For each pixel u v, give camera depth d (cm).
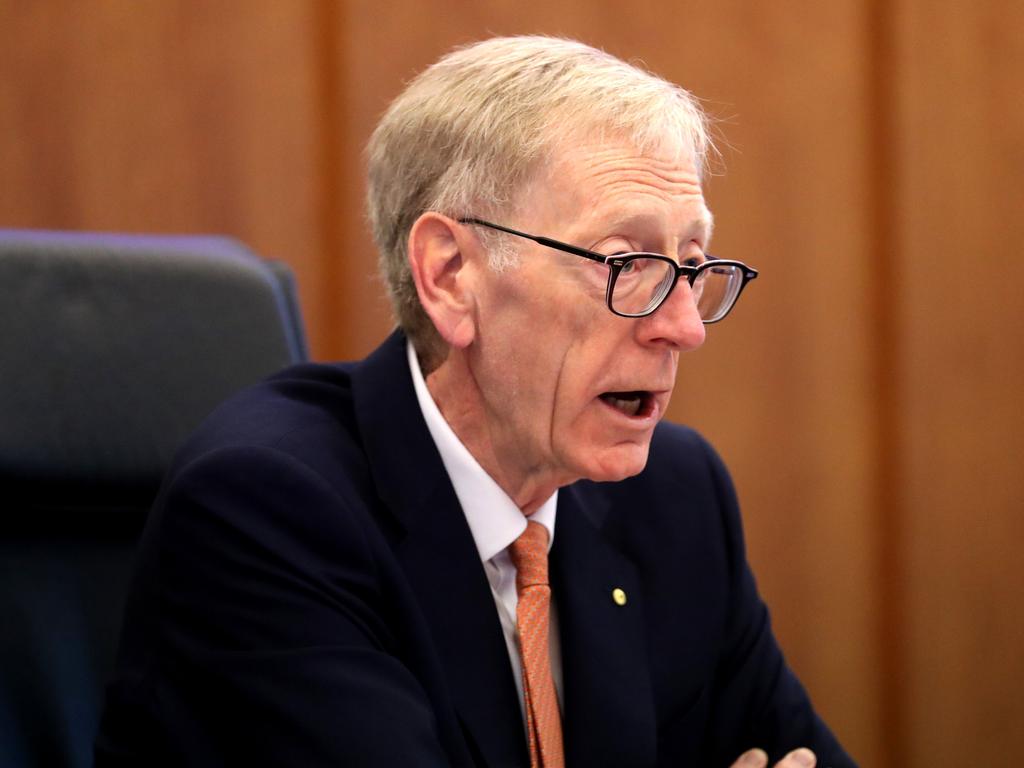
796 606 805
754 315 798
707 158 384
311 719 327
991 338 814
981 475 814
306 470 362
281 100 751
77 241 439
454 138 376
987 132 813
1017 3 812
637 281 357
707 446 476
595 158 358
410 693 338
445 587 375
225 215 746
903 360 809
